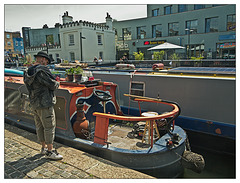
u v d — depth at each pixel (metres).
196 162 3.70
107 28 24.72
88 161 3.63
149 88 5.66
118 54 27.16
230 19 18.20
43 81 3.44
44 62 3.71
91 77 5.18
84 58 21.69
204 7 19.22
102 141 3.94
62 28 22.69
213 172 3.96
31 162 3.62
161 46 14.50
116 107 5.74
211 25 19.20
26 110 5.44
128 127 5.28
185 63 7.89
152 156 3.58
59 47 23.72
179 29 21.05
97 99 5.06
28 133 5.05
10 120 5.85
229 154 4.58
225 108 4.56
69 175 3.20
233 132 4.46
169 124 4.23
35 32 31.72
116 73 6.44
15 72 7.23
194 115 5.00
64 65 8.92
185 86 5.05
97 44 23.28
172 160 3.72
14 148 4.21
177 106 4.09
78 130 4.39
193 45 20.39
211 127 4.74
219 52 19.11
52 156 3.68
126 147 4.12
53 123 3.72
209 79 4.70
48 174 3.23
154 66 6.34
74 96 4.48
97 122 4.02
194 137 5.03
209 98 4.75
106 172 3.28
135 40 25.33
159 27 22.78
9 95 6.00
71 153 3.95
